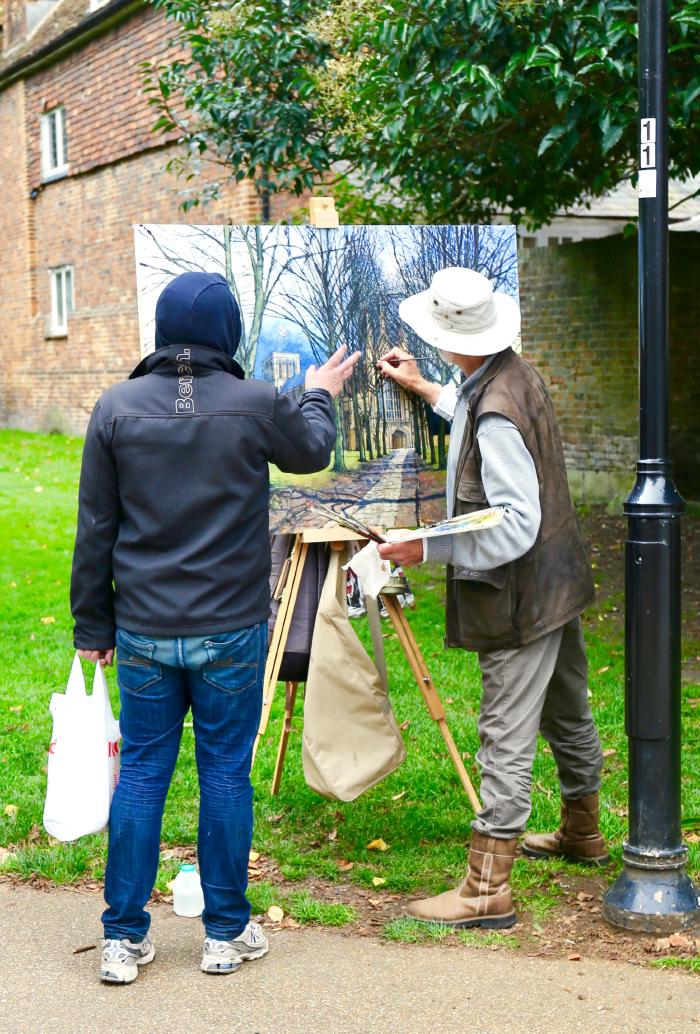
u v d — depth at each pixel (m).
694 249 10.27
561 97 5.67
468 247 4.32
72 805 3.33
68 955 3.43
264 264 4.00
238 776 3.26
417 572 9.06
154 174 15.12
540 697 3.55
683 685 6.04
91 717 3.35
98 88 16.11
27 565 9.36
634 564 3.48
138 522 3.15
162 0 8.27
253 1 7.67
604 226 13.28
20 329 19.48
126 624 3.18
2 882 3.98
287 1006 3.11
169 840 4.27
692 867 3.91
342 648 3.97
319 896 3.84
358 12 7.00
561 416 11.36
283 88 8.08
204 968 3.29
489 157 7.35
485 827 3.56
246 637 3.19
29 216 18.77
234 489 3.14
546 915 3.63
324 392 3.56
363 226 4.15
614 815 4.39
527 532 3.31
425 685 4.25
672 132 6.52
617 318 10.52
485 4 5.73
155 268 3.85
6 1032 2.98
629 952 3.38
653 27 3.36
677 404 10.50
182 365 3.17
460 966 3.32
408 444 4.17
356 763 3.96
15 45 19.31
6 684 6.23
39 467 14.53
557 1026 2.99
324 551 4.20
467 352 3.45
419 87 6.44
